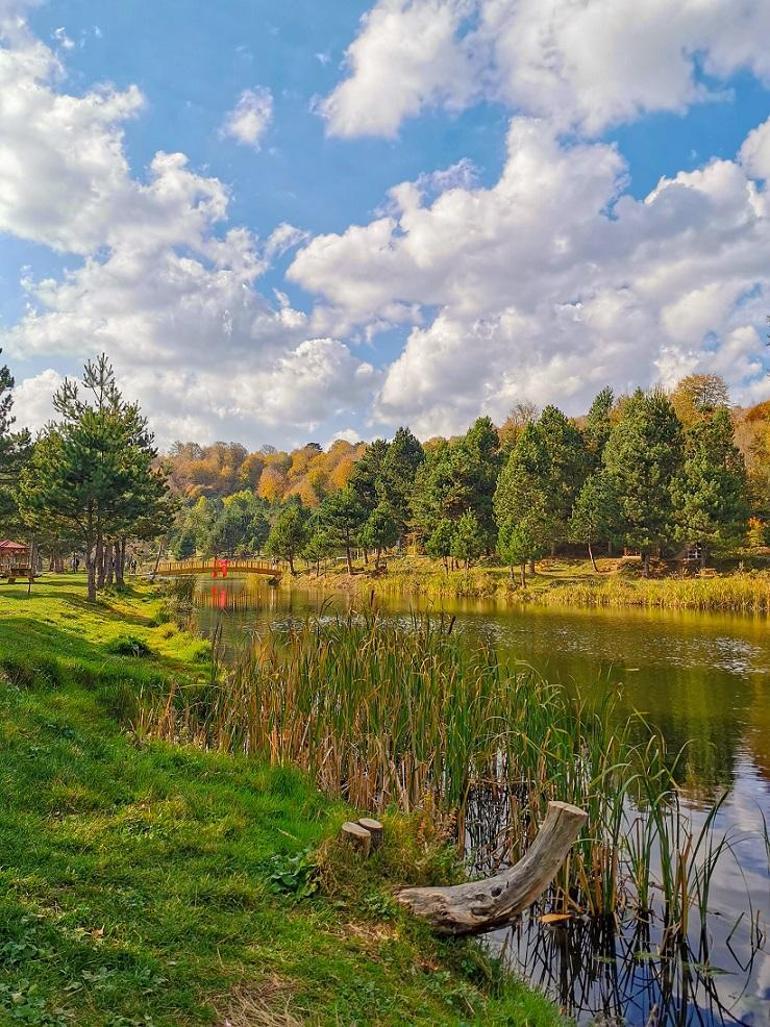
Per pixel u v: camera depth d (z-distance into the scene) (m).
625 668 20.23
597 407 77.38
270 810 6.69
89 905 4.25
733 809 9.54
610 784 8.15
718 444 54.25
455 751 8.20
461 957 4.91
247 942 4.23
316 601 46.78
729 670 19.94
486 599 48.53
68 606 23.17
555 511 59.75
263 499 136.38
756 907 6.92
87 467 27.89
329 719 8.76
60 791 5.92
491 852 7.69
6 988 3.29
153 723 9.60
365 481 78.75
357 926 4.78
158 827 5.69
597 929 6.50
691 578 48.25
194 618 32.41
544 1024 4.56
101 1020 3.23
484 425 74.56
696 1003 5.48
